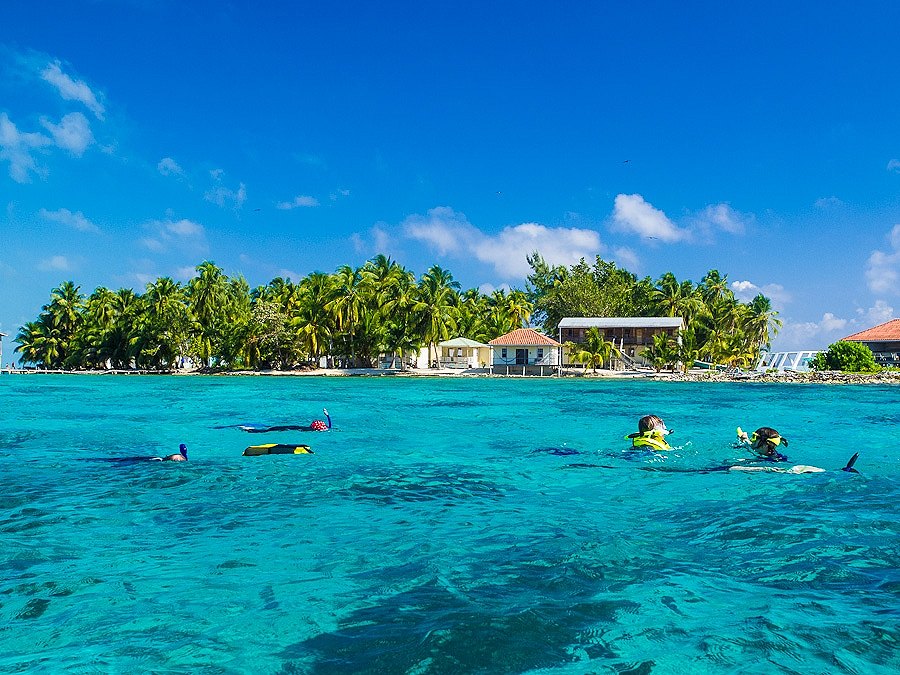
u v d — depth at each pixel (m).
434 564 5.69
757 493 8.72
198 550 6.16
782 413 23.41
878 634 4.19
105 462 11.38
